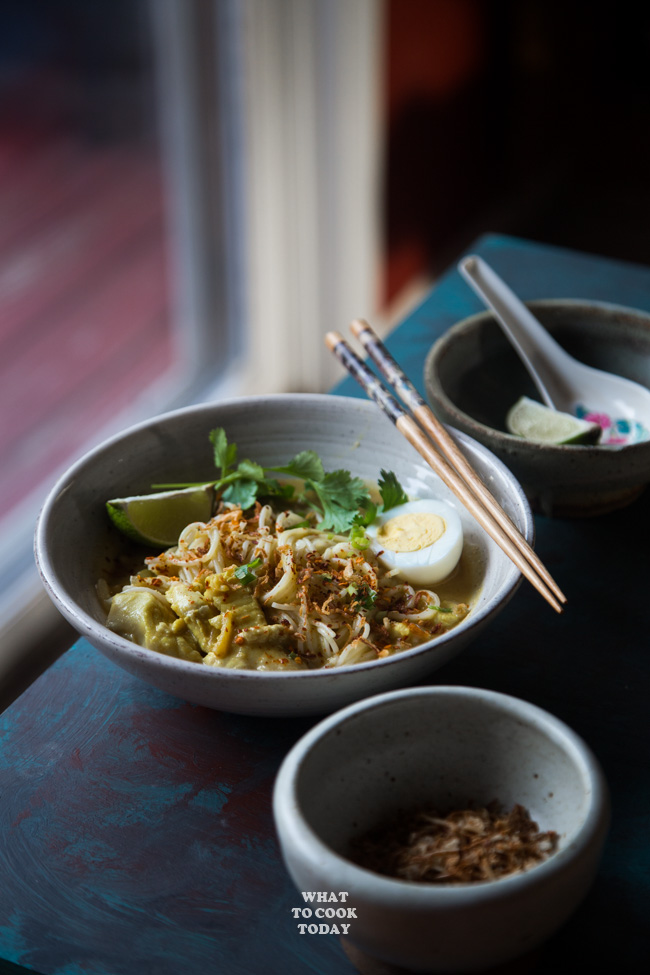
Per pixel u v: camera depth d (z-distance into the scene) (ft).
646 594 2.43
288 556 2.26
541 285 3.40
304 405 2.53
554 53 7.80
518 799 1.91
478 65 7.03
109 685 2.26
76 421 5.49
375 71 5.32
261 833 2.04
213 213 5.45
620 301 3.33
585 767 1.80
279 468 2.47
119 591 2.31
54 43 7.32
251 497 2.46
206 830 2.04
